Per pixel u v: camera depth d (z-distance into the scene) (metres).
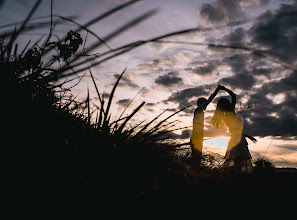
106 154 1.05
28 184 0.80
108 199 0.88
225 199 1.52
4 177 0.79
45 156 0.85
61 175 0.83
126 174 1.02
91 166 0.96
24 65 1.04
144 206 1.02
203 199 1.39
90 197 0.84
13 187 0.78
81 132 1.13
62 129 1.04
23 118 0.90
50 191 0.81
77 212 0.81
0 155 0.82
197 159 1.92
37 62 0.97
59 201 0.80
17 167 0.81
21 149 0.84
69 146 0.95
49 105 1.17
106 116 1.12
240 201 1.53
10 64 1.02
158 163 1.24
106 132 1.15
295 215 1.42
